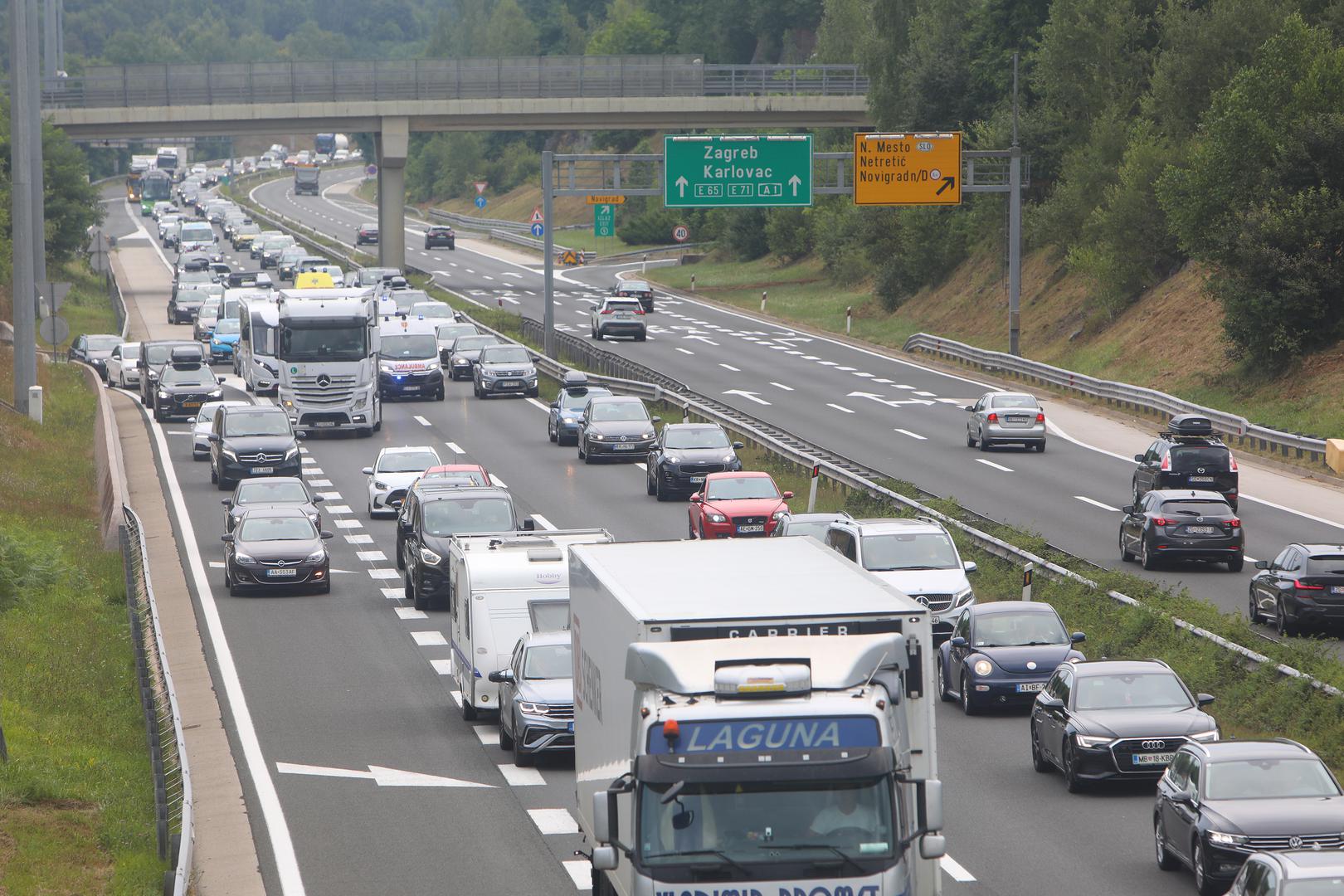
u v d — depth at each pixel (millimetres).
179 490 154000
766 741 40062
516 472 161750
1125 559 117125
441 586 108250
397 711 83750
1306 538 123500
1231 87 198000
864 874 39500
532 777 71062
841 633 44094
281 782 70750
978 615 84750
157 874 55469
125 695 84562
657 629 43250
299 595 114375
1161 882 54656
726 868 39375
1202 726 65562
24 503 138500
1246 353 192375
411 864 58906
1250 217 185500
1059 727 67438
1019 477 150625
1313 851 44938
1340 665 78625
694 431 147500
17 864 55250
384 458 146500
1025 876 55750
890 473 152500
